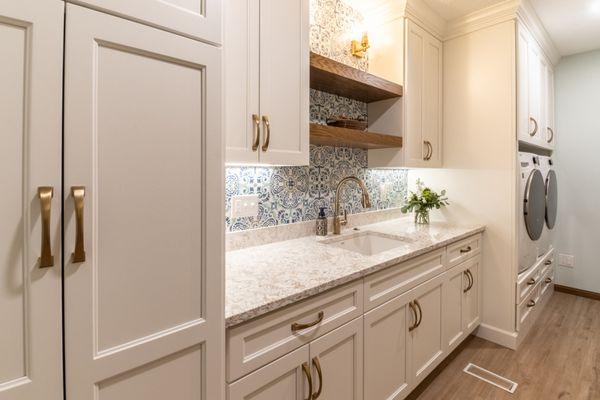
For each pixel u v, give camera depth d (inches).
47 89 22.9
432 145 94.5
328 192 81.0
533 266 103.1
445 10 89.0
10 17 21.5
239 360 36.4
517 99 86.6
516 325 88.9
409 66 84.0
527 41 94.0
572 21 97.4
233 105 47.6
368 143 74.7
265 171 67.6
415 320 64.6
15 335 22.5
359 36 88.6
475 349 89.5
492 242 91.7
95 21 24.8
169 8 28.7
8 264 22.1
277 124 53.5
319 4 78.6
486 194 92.1
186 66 30.3
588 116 122.7
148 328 28.5
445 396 70.8
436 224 95.5
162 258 29.2
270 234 68.6
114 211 26.3
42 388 23.4
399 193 105.1
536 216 101.0
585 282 125.5
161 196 29.0
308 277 46.9
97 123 25.3
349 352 50.4
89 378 25.4
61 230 23.9
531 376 77.6
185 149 30.4
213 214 32.4
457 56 96.3
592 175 122.6
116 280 26.6
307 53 58.6
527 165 94.3
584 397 70.0
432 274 69.7
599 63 119.6
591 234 123.6
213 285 32.6
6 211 22.0
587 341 93.4
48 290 23.4
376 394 55.7
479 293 92.8
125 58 26.5
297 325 42.4
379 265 53.9
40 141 22.8
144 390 28.5
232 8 47.6
